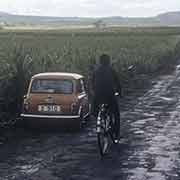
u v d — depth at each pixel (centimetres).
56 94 1091
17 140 997
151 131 1106
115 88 927
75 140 1002
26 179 695
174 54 5169
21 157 839
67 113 1073
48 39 7956
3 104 1149
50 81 1120
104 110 884
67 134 1072
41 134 1069
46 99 1077
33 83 1121
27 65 1381
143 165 782
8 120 1150
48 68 1647
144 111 1447
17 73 1218
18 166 775
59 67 1683
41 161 811
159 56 3703
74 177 705
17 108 1197
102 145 855
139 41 6731
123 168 761
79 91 1141
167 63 4128
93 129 1145
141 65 2956
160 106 1560
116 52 3017
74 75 1182
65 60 2008
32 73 1374
